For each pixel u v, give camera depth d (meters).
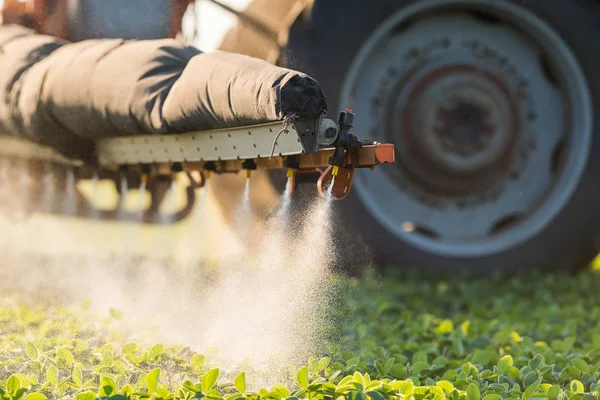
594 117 7.87
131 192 7.20
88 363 4.37
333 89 7.30
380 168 7.75
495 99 7.78
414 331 5.49
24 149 6.87
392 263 7.71
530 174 7.94
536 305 7.00
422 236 7.81
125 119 5.23
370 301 6.48
